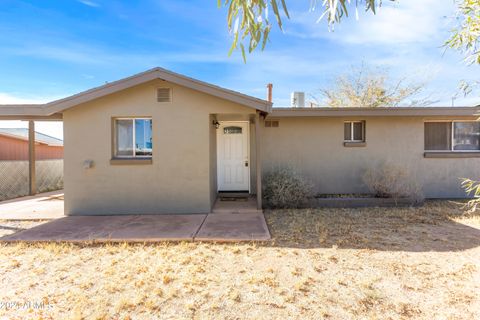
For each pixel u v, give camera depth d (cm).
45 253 414
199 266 362
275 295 291
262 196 728
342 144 834
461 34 297
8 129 1655
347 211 673
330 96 1564
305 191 716
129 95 653
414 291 296
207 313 261
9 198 967
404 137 829
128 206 658
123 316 257
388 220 582
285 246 434
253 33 209
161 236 478
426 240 453
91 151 655
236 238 464
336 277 328
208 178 658
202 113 655
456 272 338
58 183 1265
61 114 712
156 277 331
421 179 828
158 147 655
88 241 459
